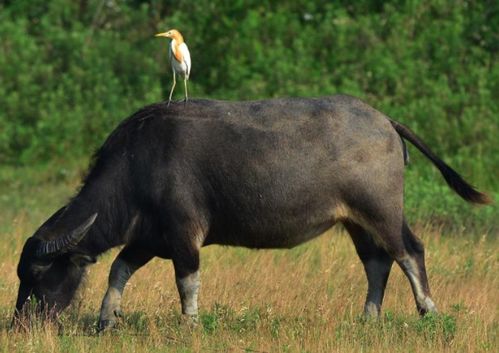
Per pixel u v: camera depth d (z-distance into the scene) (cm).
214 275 3681
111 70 7569
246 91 6869
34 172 6631
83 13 8231
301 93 6719
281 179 2995
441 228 4566
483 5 7356
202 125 3023
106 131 7031
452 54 7006
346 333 2900
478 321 3038
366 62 6981
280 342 2825
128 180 3031
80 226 2922
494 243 4366
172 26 7769
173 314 3094
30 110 7144
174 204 2991
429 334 2858
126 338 2889
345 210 3045
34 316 2939
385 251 3191
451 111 6531
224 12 7725
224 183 3003
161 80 7569
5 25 7738
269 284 3544
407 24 7312
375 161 3027
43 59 7569
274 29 7412
